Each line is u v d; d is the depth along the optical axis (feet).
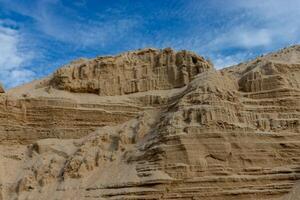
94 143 185.57
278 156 163.12
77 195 164.45
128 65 231.30
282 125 170.30
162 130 165.17
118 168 169.37
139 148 170.60
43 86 234.17
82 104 215.92
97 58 230.68
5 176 191.83
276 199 152.76
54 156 191.21
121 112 215.51
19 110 213.46
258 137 163.84
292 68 189.06
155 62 232.94
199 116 164.04
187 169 153.48
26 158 200.95
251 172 156.87
